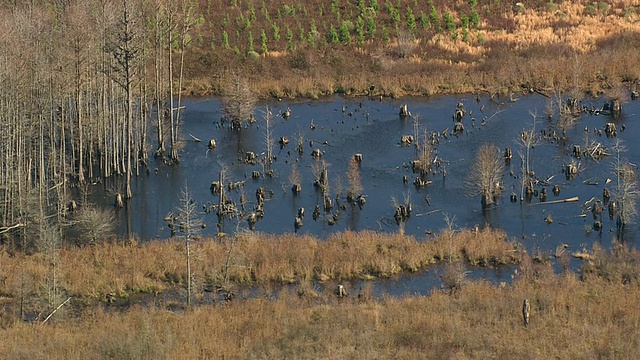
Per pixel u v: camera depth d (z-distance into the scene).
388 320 104.62
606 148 170.12
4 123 146.12
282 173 165.00
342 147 178.00
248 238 132.12
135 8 182.25
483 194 147.00
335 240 132.62
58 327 105.62
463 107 199.25
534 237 135.00
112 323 105.31
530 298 109.56
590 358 92.44
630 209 138.38
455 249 128.62
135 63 166.00
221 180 149.25
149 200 155.00
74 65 161.50
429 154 164.62
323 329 101.88
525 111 194.62
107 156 167.38
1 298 114.81
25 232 134.62
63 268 122.44
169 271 122.69
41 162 144.50
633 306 106.62
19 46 150.75
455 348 96.75
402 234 134.00
